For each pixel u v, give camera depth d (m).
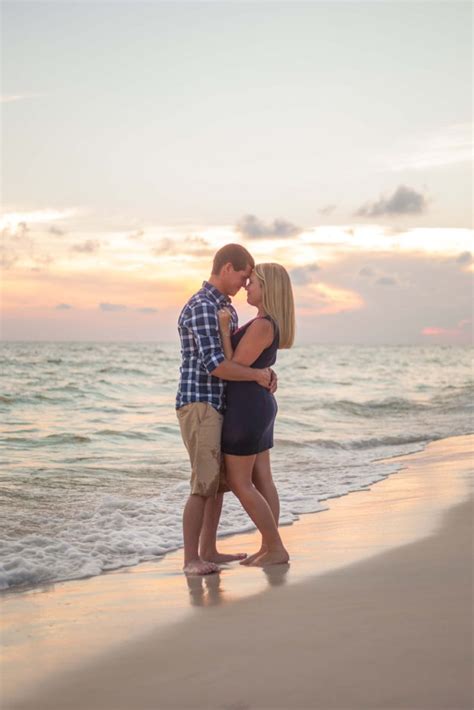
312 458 9.86
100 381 23.12
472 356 76.25
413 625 2.75
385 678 2.27
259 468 4.47
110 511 5.91
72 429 12.19
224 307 4.34
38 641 2.88
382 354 82.94
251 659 2.52
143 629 2.96
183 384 4.23
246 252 4.38
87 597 3.57
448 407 18.92
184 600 3.41
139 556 4.61
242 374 4.09
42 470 8.23
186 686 2.34
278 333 4.24
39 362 34.88
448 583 3.36
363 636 2.66
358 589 3.34
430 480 7.31
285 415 16.59
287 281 4.31
